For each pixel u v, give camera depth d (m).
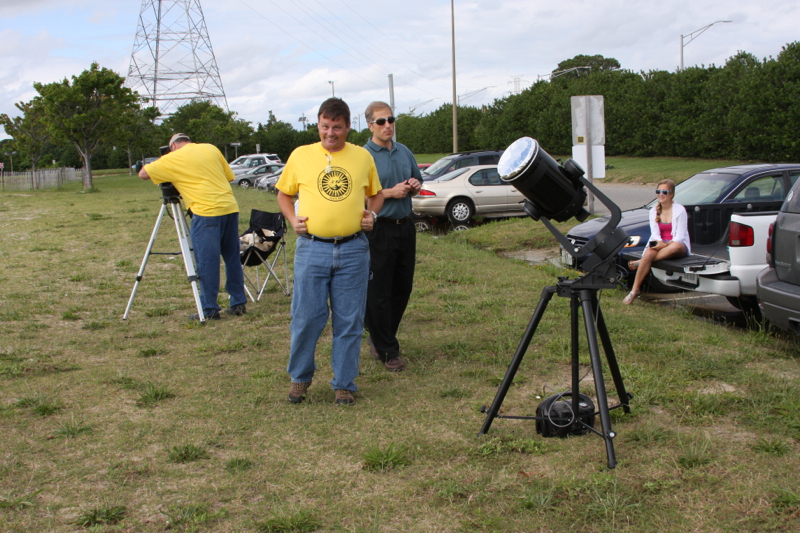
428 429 3.48
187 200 5.90
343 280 3.81
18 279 7.92
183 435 3.41
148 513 2.66
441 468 3.04
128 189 32.06
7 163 71.12
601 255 3.03
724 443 3.22
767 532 2.47
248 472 3.02
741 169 8.07
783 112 27.97
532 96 43.91
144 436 3.40
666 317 5.99
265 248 6.71
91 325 5.70
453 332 5.47
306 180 3.76
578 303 3.20
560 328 5.45
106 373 4.42
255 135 66.31
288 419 3.64
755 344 5.03
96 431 3.46
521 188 2.97
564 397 3.53
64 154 75.06
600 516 2.60
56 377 4.35
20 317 5.98
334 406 3.85
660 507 2.65
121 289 7.33
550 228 3.12
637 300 6.93
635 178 29.23
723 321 6.31
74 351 4.99
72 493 2.81
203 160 5.86
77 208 19.42
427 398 3.97
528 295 6.79
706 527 2.51
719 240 7.69
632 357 4.66
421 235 12.24
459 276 7.80
